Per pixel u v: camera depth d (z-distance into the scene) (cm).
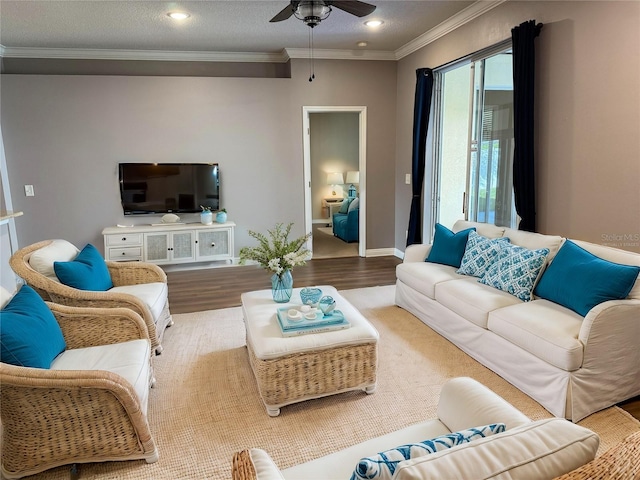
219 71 562
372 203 603
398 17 425
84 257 297
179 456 195
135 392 184
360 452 133
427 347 306
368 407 233
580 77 298
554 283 259
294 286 468
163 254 525
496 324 259
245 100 546
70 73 525
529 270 276
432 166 516
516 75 340
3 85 484
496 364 264
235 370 277
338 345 230
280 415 227
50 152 505
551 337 220
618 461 76
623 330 220
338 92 565
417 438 139
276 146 563
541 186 340
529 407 229
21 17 399
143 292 300
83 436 180
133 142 525
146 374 209
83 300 259
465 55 425
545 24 323
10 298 215
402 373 270
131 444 187
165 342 322
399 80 571
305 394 230
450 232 380
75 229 525
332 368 233
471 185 434
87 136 512
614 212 280
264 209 574
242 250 282
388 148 595
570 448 82
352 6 296
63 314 232
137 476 183
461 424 138
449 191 499
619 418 218
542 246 291
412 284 360
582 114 298
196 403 239
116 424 182
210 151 546
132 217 539
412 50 527
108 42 489
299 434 211
